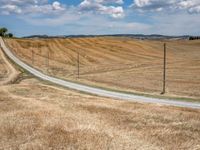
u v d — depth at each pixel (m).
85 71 137.00
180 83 92.62
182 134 16.44
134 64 152.38
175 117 22.62
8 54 173.88
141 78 107.19
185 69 126.81
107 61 167.25
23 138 14.58
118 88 84.75
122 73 123.56
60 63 159.88
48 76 116.19
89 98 45.41
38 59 167.25
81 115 21.70
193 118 22.36
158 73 118.44
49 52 184.00
